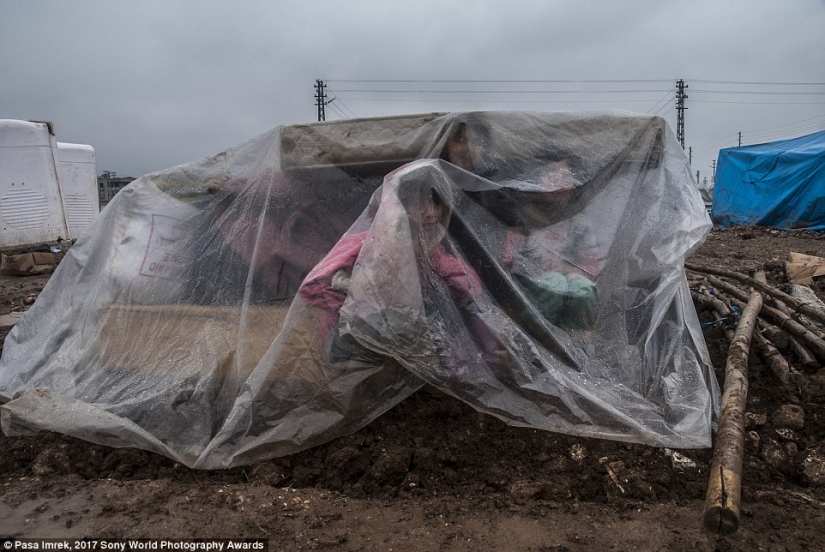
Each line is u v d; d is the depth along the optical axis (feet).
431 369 9.92
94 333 12.37
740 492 8.41
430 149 11.27
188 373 11.45
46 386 12.39
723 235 54.08
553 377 10.36
